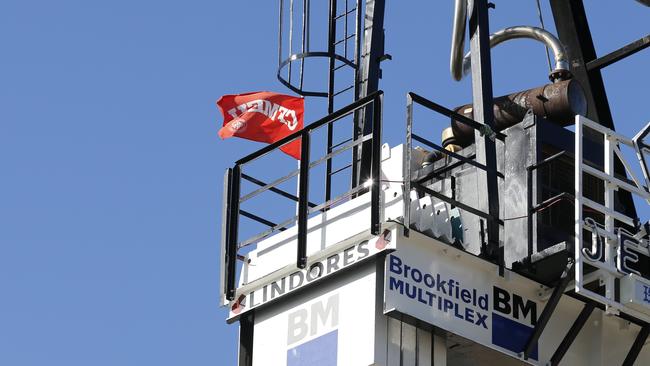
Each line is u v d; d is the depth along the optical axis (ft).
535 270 146.82
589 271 145.38
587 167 146.00
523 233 148.87
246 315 151.43
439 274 143.13
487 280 145.59
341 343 143.23
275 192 151.64
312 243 147.33
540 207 148.46
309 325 146.51
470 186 153.38
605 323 152.56
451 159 157.28
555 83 162.09
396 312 139.95
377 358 140.26
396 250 141.38
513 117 162.61
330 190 158.20
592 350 151.84
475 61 154.71
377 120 143.74
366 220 143.95
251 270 152.05
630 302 143.84
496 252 146.20
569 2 169.99
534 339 145.59
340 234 145.48
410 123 143.13
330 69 167.22
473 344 144.56
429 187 157.79
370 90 160.56
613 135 148.87
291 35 168.35
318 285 146.92
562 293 145.18
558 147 154.10
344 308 144.05
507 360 148.25
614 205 153.48
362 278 143.54
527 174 150.92
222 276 151.53
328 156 147.02
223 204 152.87
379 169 142.82
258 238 151.64
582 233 143.74
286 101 178.81
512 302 146.51
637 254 145.69
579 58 168.76
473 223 151.23
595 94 167.94
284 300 149.48
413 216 143.64
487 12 156.35
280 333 148.66
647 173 149.28
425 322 141.28
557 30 170.40
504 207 151.43
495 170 148.36
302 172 148.15
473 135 165.17
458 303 143.54
